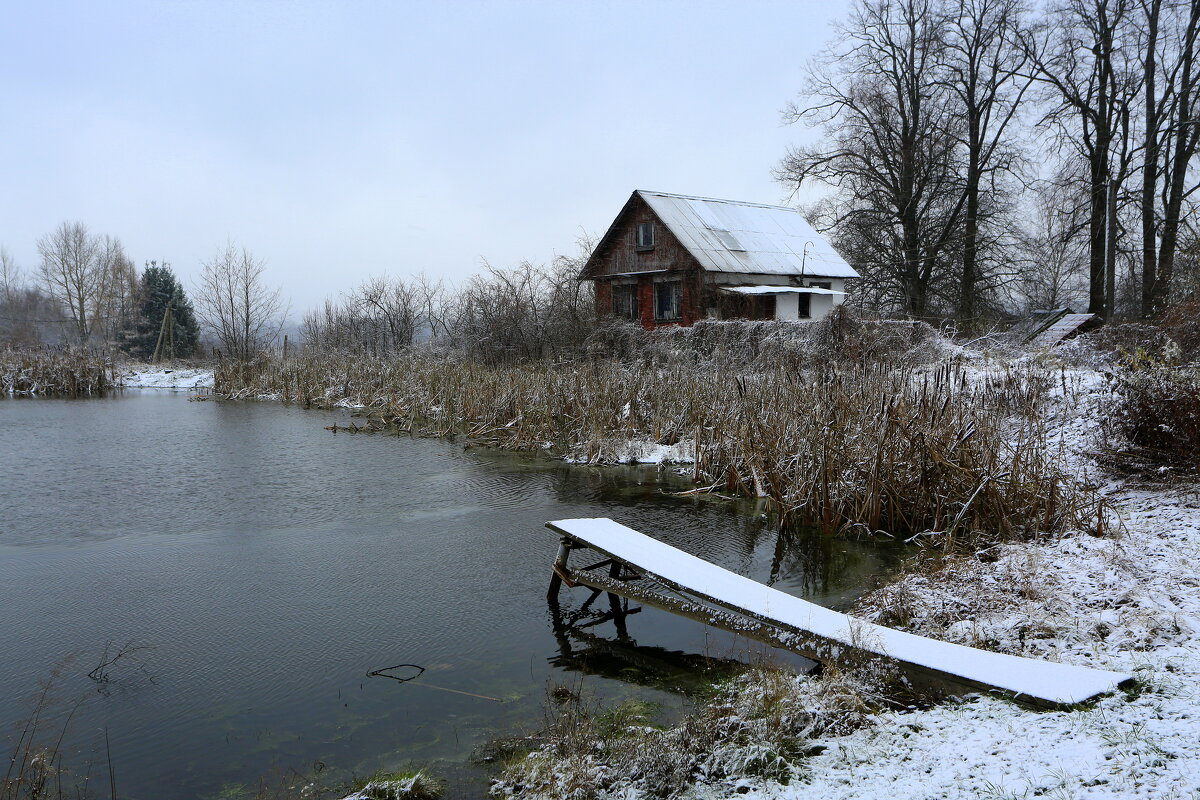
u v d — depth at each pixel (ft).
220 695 18.93
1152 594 20.39
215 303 114.73
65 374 94.32
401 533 32.94
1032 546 26.40
